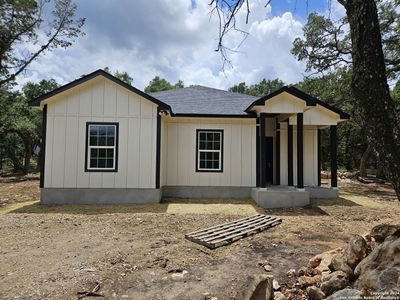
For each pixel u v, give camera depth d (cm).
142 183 1012
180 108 1191
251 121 1158
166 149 1145
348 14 345
